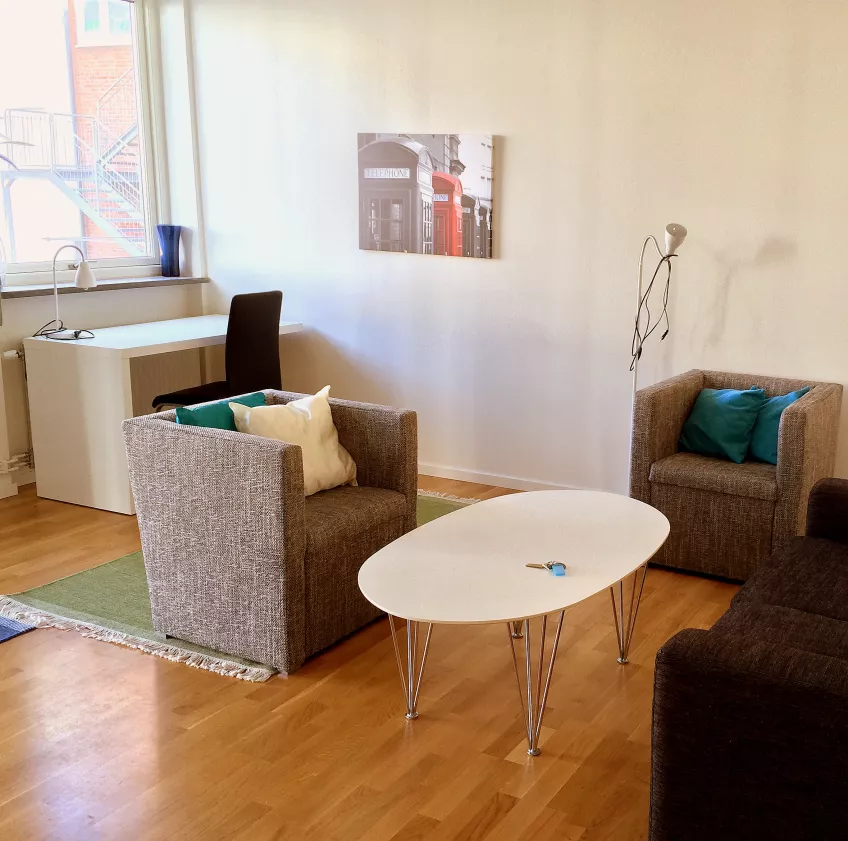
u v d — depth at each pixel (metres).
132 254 5.48
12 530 4.21
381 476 3.43
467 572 2.58
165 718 2.70
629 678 2.95
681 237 3.86
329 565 3.05
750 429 3.84
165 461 3.02
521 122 4.45
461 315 4.81
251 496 2.87
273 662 2.96
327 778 2.41
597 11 4.18
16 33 4.76
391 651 3.13
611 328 4.43
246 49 5.16
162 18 5.34
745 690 1.80
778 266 4.00
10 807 2.30
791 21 3.81
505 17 4.40
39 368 4.50
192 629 3.12
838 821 1.76
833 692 1.72
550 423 4.67
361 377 5.20
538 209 4.48
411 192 4.79
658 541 2.81
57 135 5.00
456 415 4.94
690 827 1.93
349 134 4.94
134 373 5.20
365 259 5.04
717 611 3.45
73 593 3.55
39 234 4.95
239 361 4.58
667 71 4.09
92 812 2.28
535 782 2.40
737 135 3.99
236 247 5.46
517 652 3.12
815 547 2.85
